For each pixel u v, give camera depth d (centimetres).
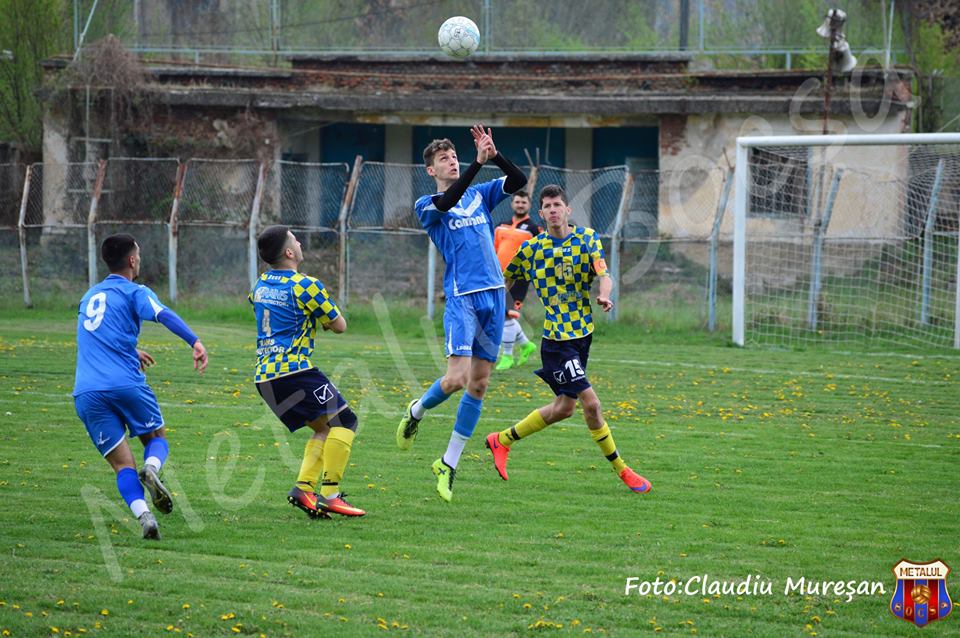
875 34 5975
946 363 3788
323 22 6494
